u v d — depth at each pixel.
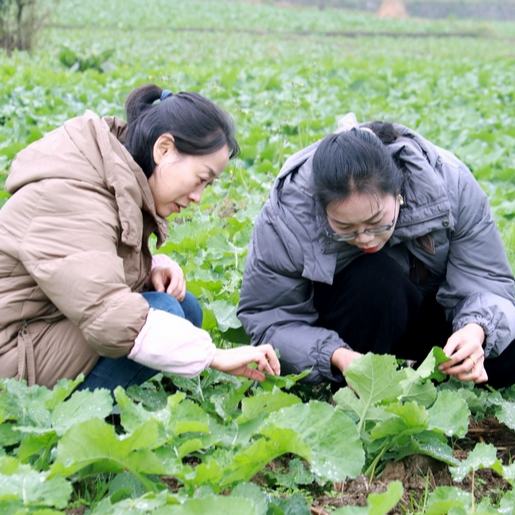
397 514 3.50
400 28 42.16
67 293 3.50
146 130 3.74
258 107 12.30
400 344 4.61
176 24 36.12
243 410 3.58
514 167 9.01
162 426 3.39
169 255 5.98
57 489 2.96
